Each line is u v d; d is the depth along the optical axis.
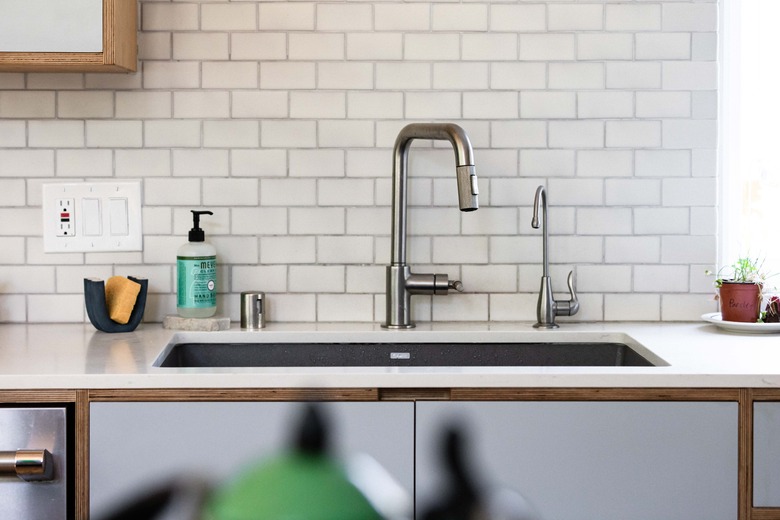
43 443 1.56
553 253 2.22
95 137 2.19
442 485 1.57
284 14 2.18
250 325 2.12
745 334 2.03
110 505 1.57
